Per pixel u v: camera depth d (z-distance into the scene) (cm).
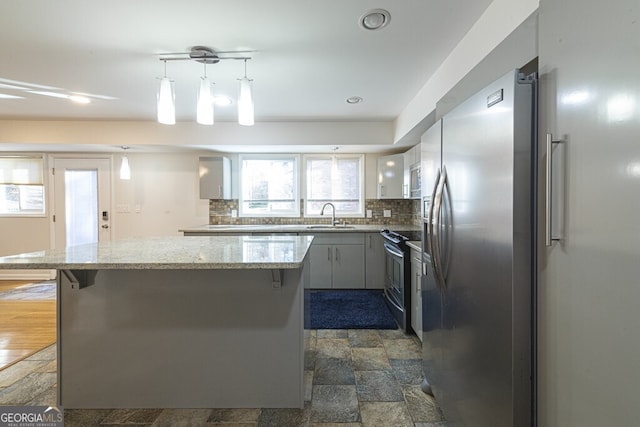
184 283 177
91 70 237
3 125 376
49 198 452
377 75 248
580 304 84
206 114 194
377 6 162
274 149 427
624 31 71
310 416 170
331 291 397
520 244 104
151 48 204
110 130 384
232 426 163
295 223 467
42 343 258
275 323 177
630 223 70
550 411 96
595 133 78
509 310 106
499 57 151
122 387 179
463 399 138
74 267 139
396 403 180
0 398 187
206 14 167
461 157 138
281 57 217
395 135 377
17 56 214
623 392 72
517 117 102
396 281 306
